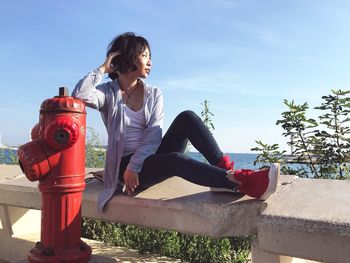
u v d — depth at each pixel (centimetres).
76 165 252
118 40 289
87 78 273
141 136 290
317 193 247
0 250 394
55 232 248
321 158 419
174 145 295
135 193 278
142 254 378
